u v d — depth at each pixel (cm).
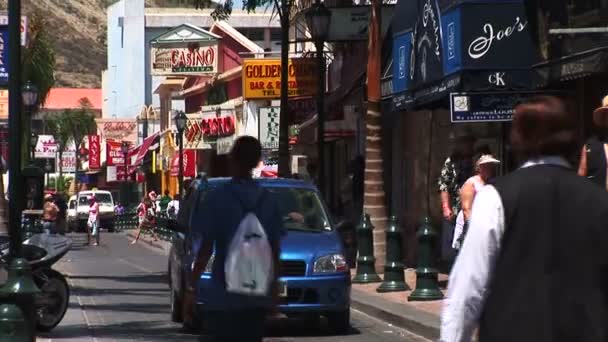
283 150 3225
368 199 2653
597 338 561
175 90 7925
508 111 2158
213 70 6125
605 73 1930
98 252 4919
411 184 3164
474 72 2147
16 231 1600
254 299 1005
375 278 2470
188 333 1780
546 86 2109
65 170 12744
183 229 1812
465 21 2147
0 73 2484
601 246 571
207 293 1047
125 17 9862
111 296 2489
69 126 12681
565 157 604
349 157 3959
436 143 2964
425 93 2430
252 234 1009
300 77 3972
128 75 10075
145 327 1864
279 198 1848
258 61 4175
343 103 3634
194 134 6475
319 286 1700
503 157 2520
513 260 572
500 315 569
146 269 3575
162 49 6141
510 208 575
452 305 580
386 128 3391
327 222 1836
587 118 2078
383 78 2933
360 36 3231
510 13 2145
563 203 576
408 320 1808
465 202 1888
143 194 9788
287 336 1748
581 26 1944
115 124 10012
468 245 578
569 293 567
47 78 5112
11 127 1617
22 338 1373
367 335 1761
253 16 7844
